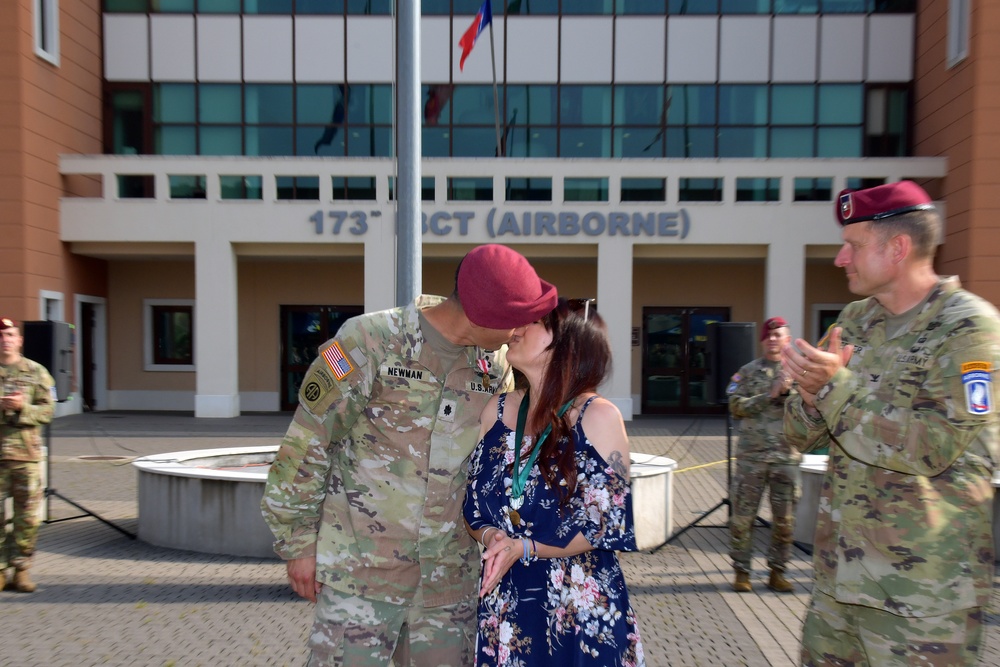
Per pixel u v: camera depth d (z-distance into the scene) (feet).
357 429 8.05
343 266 61.52
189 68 60.18
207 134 60.39
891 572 7.32
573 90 58.90
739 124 58.80
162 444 41.52
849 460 7.80
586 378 7.32
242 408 61.67
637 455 25.32
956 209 50.52
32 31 51.80
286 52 59.82
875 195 7.57
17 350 17.52
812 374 7.46
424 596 8.10
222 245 53.57
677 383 60.08
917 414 7.09
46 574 18.71
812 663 8.17
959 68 50.49
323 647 7.95
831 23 58.23
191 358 62.64
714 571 19.51
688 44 58.65
